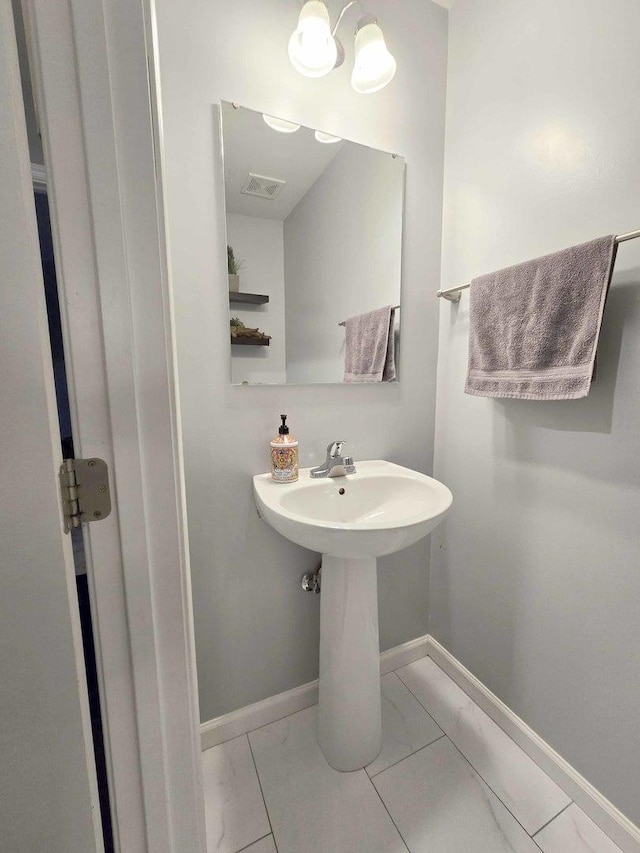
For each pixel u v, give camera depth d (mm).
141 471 432
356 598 1029
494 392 1054
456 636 1389
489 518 1215
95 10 354
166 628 476
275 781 1047
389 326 1268
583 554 949
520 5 992
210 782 1045
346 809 976
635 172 790
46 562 378
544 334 915
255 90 982
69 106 357
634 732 865
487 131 1114
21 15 420
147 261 408
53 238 372
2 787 391
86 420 403
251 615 1169
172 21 883
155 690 476
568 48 893
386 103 1153
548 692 1057
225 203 989
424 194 1255
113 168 377
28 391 353
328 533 793
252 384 1080
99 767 526
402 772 1068
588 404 917
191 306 979
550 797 1003
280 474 1054
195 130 933
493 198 1112
